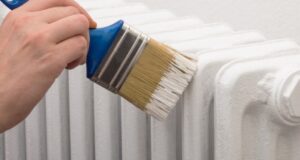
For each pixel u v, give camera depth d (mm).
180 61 666
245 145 688
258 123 681
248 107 670
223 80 656
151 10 918
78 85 859
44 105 971
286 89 635
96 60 651
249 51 712
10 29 600
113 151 843
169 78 665
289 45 740
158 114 676
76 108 871
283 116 643
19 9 614
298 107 636
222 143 668
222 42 753
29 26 589
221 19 894
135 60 656
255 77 655
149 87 665
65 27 588
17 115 609
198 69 678
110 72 657
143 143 793
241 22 865
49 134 939
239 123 661
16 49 591
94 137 885
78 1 986
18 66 589
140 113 780
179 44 738
